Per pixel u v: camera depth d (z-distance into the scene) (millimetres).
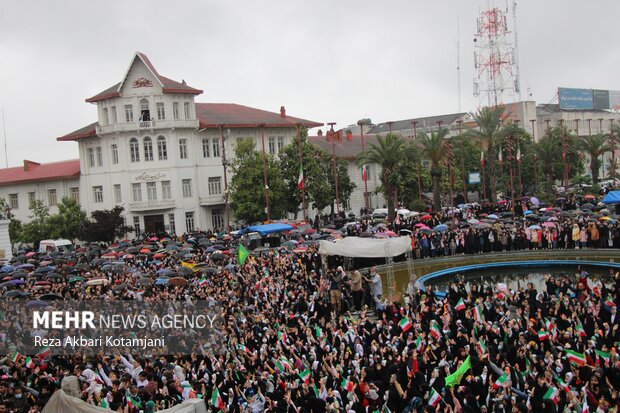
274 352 23062
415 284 36438
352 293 35250
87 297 34219
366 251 38125
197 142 85375
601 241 49281
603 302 27078
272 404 18406
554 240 51156
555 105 159750
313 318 28938
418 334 24109
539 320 24719
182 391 19000
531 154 94938
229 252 51375
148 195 83875
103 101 84625
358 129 146750
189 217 84750
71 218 80688
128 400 18031
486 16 126625
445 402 17766
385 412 17797
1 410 18516
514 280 45562
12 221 84750
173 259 49406
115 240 81188
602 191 88250
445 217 67750
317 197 82000
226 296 32844
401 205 88938
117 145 84062
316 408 18078
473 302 29562
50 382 20047
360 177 100875
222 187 87188
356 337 23641
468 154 92812
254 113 93688
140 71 82625
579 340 22766
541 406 17406
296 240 57844
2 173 95688
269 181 76875
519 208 71875
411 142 77750
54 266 51000
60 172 90062
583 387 18719
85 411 14359
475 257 51531
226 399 19531
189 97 84875
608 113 165375
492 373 20344
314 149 83375
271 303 32531
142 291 35656
